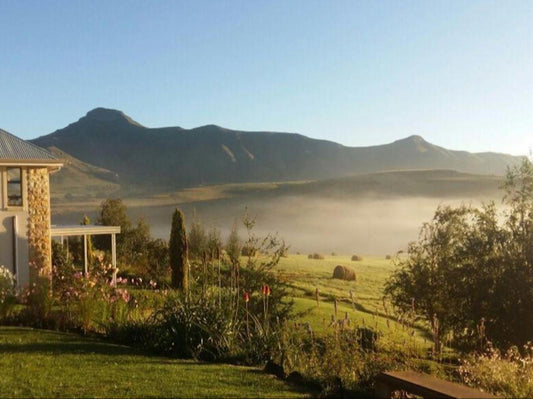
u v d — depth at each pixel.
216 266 15.05
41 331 12.47
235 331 10.52
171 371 8.49
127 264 33.28
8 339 11.11
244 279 13.86
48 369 8.41
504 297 17.77
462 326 18.58
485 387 8.29
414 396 6.84
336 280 36.69
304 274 38.69
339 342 9.07
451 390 5.90
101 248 36.78
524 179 19.00
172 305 11.09
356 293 31.34
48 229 22.05
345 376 8.04
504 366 8.98
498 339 17.61
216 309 10.72
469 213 20.11
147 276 29.38
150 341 10.81
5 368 8.41
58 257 25.70
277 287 14.43
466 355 13.19
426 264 20.12
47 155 21.98
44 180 22.03
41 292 14.12
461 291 18.59
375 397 6.95
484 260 18.58
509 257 18.19
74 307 13.50
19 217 21.48
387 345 10.27
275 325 11.22
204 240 30.28
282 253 15.01
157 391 7.28
